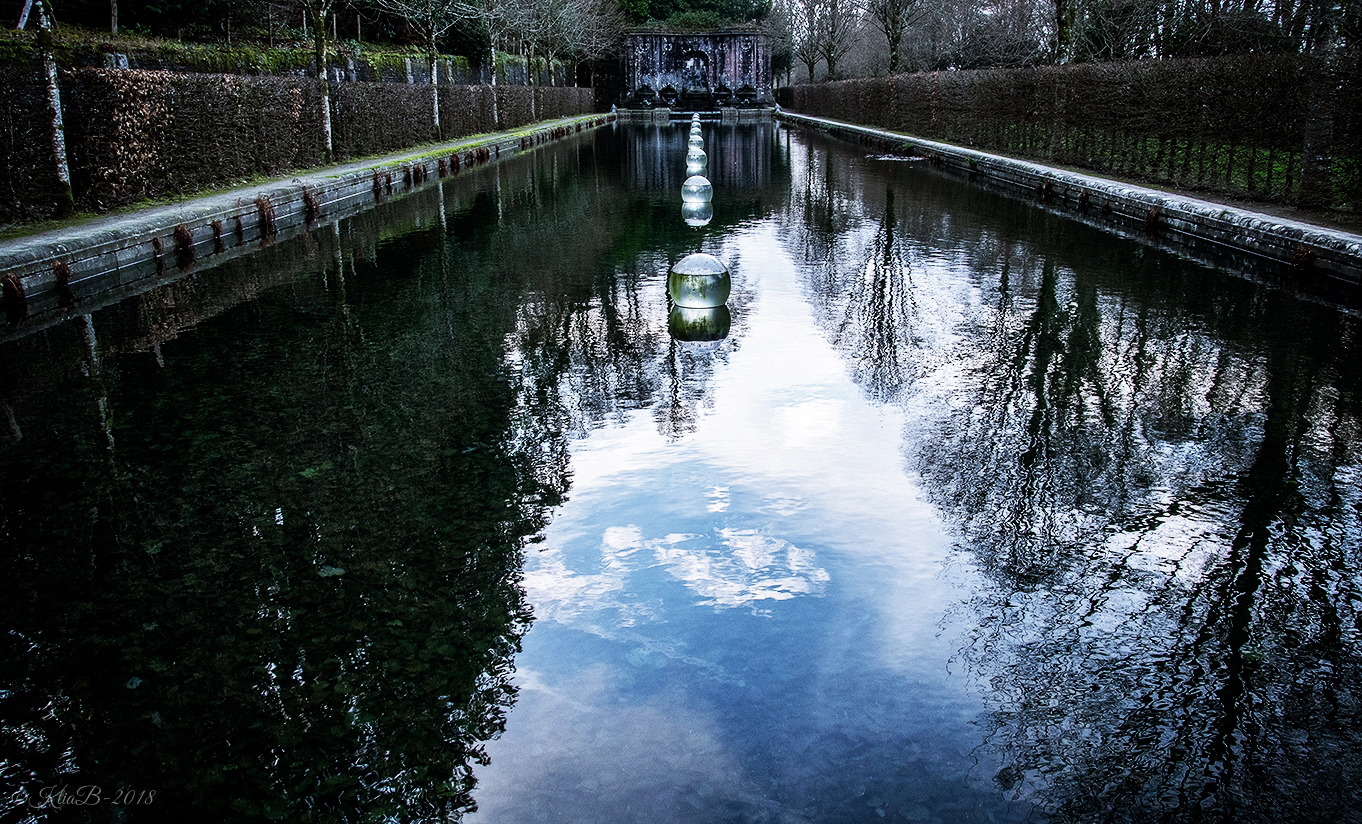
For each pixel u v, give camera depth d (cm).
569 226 1191
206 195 1170
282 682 260
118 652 277
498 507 370
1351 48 929
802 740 231
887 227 1146
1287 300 713
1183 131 1273
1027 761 223
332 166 1642
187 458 425
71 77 964
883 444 430
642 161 2262
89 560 333
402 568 323
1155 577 307
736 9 5756
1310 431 438
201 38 2117
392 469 409
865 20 4434
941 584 305
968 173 1867
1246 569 312
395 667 266
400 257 967
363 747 233
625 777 219
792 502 370
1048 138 1781
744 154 2462
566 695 251
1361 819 205
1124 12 2020
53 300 754
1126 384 512
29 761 231
